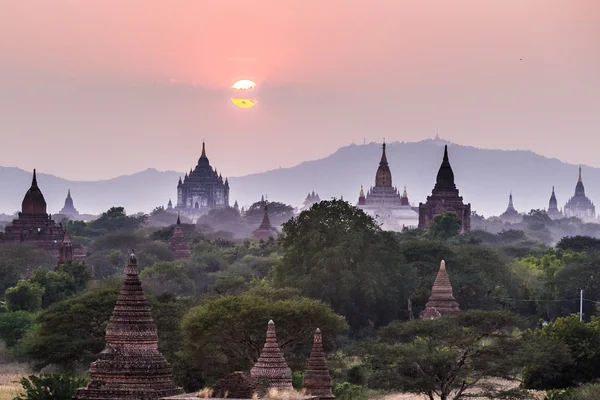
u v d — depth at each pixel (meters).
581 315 194.00
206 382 129.25
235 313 131.25
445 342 132.50
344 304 196.12
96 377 86.50
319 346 100.94
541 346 134.12
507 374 133.25
